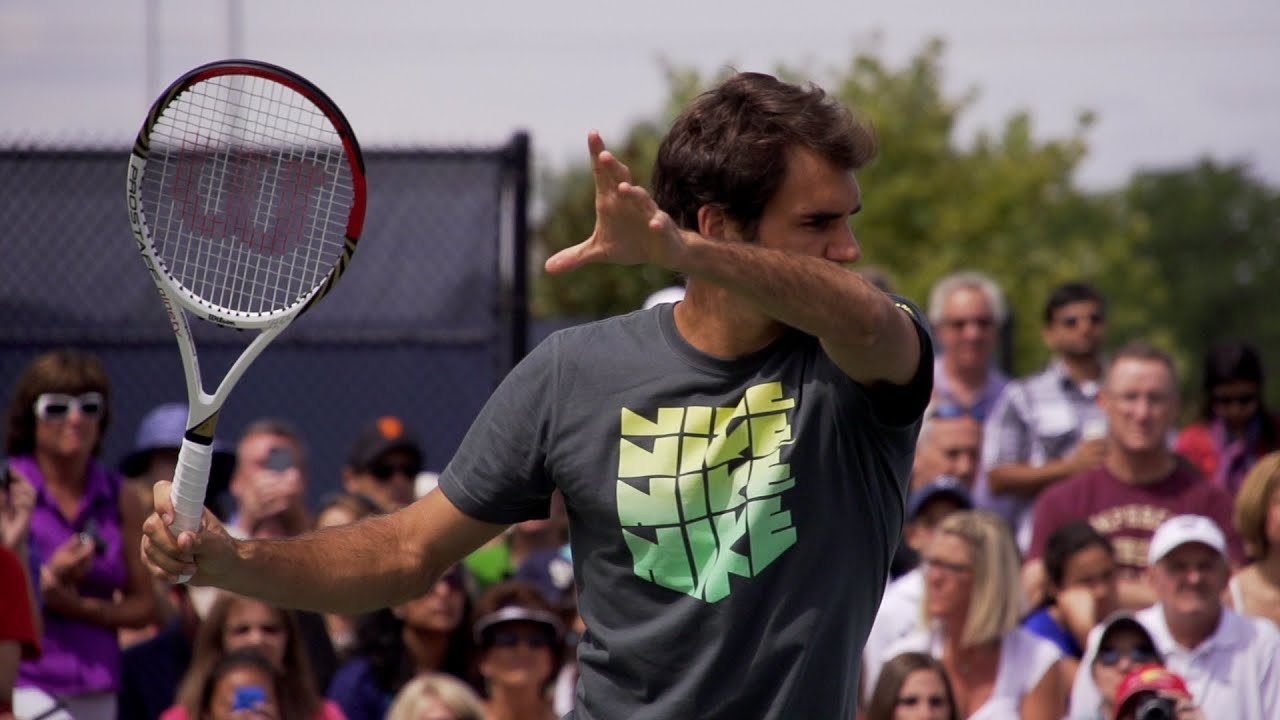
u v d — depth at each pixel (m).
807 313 7.05
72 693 15.85
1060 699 16.19
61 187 21.80
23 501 15.12
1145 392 18.62
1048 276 69.69
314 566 8.33
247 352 8.00
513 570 19.91
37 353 21.72
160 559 7.89
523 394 8.40
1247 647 15.53
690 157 8.04
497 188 21.95
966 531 16.20
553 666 16.56
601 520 8.05
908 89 70.25
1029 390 22.11
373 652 16.77
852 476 7.87
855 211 7.89
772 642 7.73
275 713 14.80
